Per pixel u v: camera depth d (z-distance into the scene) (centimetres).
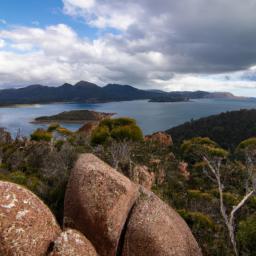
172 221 1161
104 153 2381
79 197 1055
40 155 2550
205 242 1323
